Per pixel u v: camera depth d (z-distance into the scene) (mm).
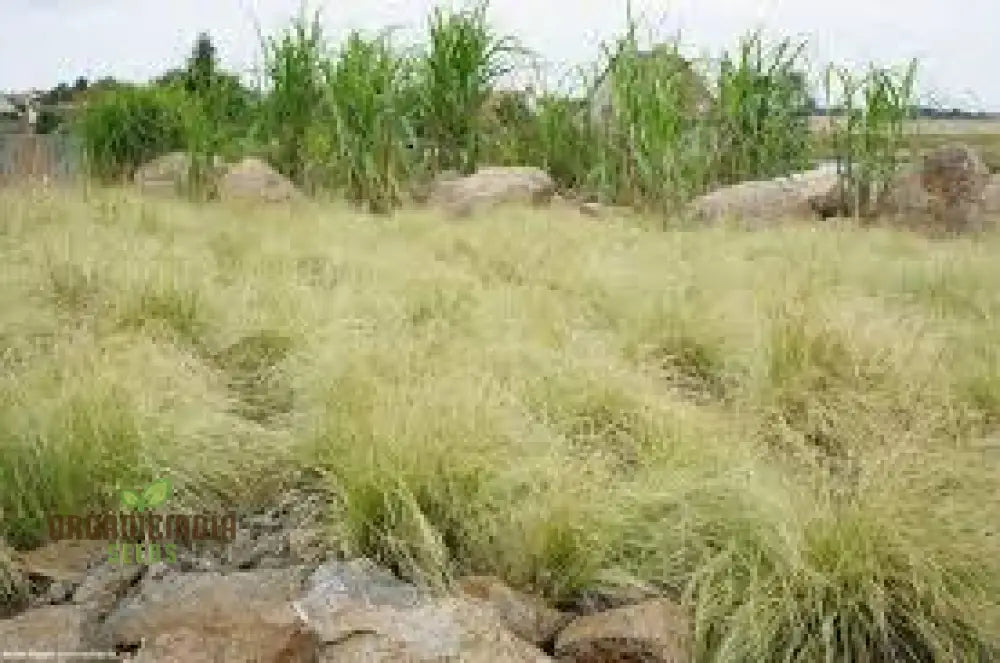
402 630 3152
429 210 12562
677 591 3832
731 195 13461
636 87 14070
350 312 6652
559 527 3906
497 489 4113
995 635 3553
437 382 4855
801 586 3646
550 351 5734
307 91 14305
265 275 7719
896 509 3787
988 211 13312
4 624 3256
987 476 4195
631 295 7473
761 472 4254
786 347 5762
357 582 3432
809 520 3828
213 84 15023
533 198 13297
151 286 6480
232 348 6074
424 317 6914
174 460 4359
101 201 10469
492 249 9414
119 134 14430
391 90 13953
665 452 4688
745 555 3803
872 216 13648
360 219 11023
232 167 13516
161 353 5422
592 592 3828
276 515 4266
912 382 5688
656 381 5664
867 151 13617
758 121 15016
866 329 6145
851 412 5387
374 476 4043
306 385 5324
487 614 3348
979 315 7863
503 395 4906
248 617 3223
